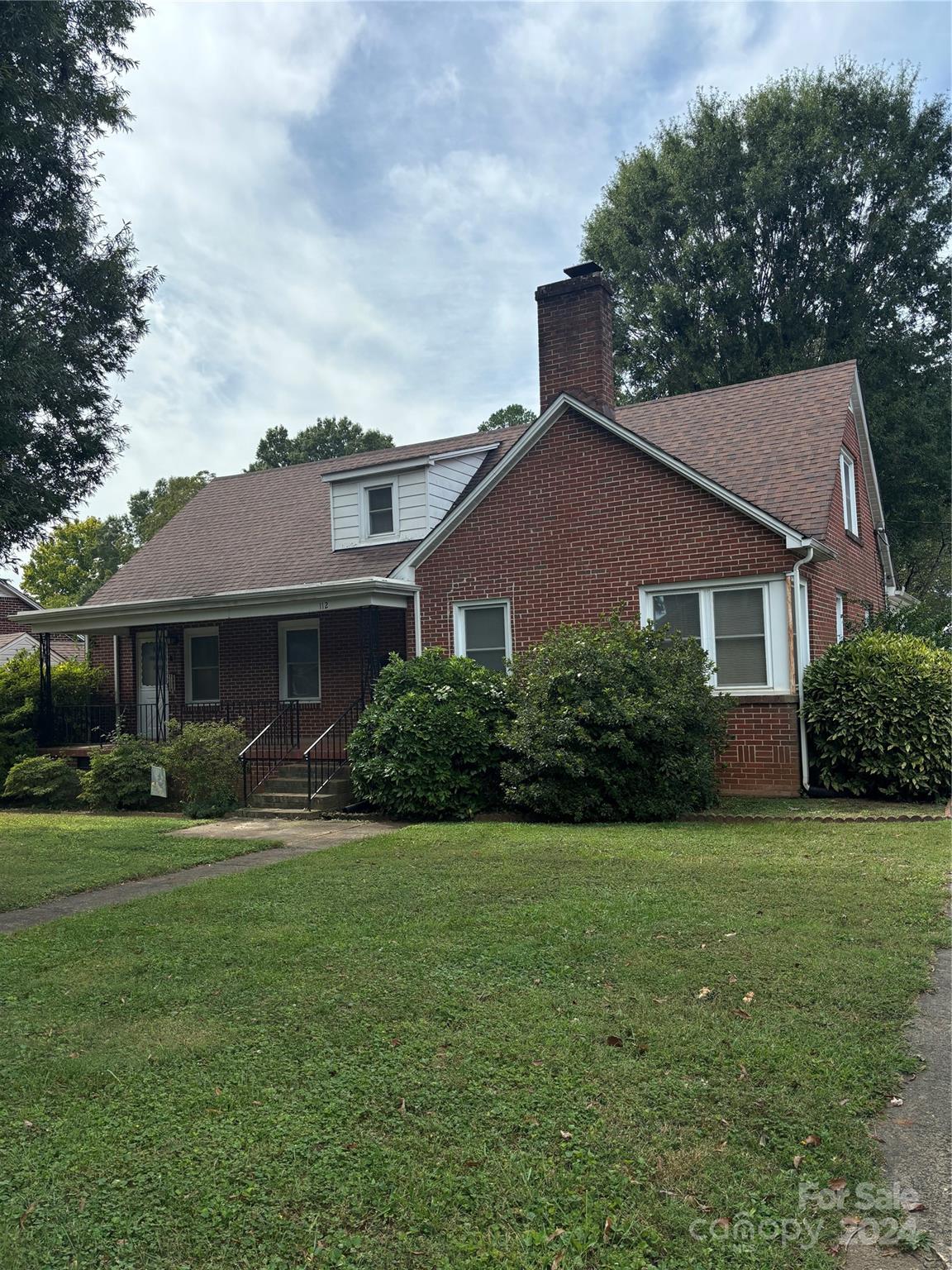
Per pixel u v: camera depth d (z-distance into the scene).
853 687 11.57
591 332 14.48
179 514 21.86
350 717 16.47
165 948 5.96
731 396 16.14
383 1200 3.05
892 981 4.84
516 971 5.20
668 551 12.99
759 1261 2.71
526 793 10.97
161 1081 3.99
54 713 18.31
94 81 9.41
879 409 28.91
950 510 30.23
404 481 16.39
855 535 16.28
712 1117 3.51
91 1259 2.80
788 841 8.79
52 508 9.45
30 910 7.45
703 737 11.20
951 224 29.78
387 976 5.18
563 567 13.89
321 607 15.00
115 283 9.86
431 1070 3.97
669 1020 4.40
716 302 30.72
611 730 10.70
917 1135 3.40
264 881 7.93
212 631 18.53
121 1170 3.29
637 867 7.70
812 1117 3.49
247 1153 3.36
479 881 7.42
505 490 14.42
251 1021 4.62
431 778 11.60
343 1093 3.80
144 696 19.66
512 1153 3.29
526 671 11.99
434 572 15.02
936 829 9.29
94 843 10.57
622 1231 2.84
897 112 29.80
